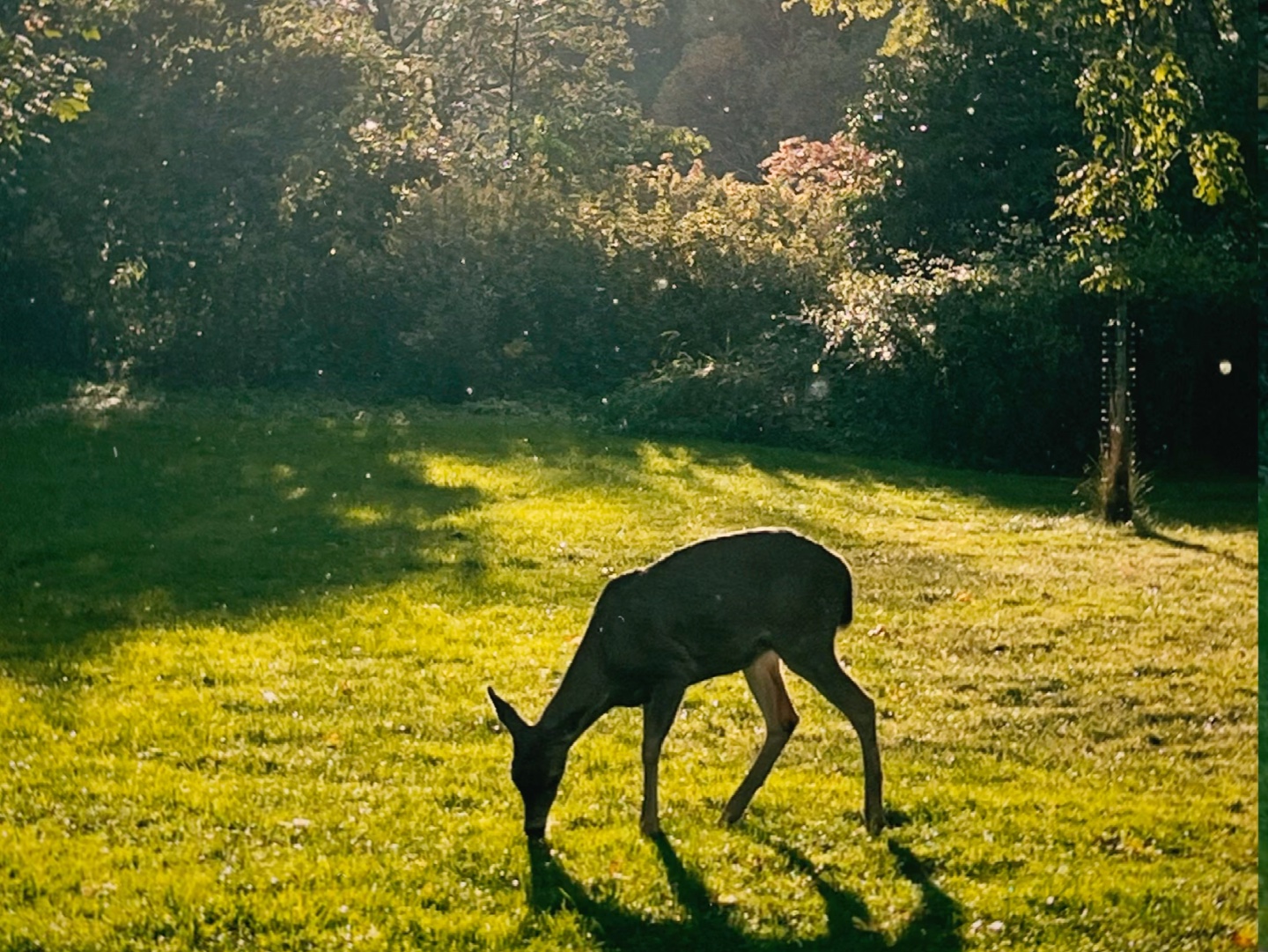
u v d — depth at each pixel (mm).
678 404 27203
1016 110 29750
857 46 56250
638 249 32312
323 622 13680
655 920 7363
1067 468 25688
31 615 13922
